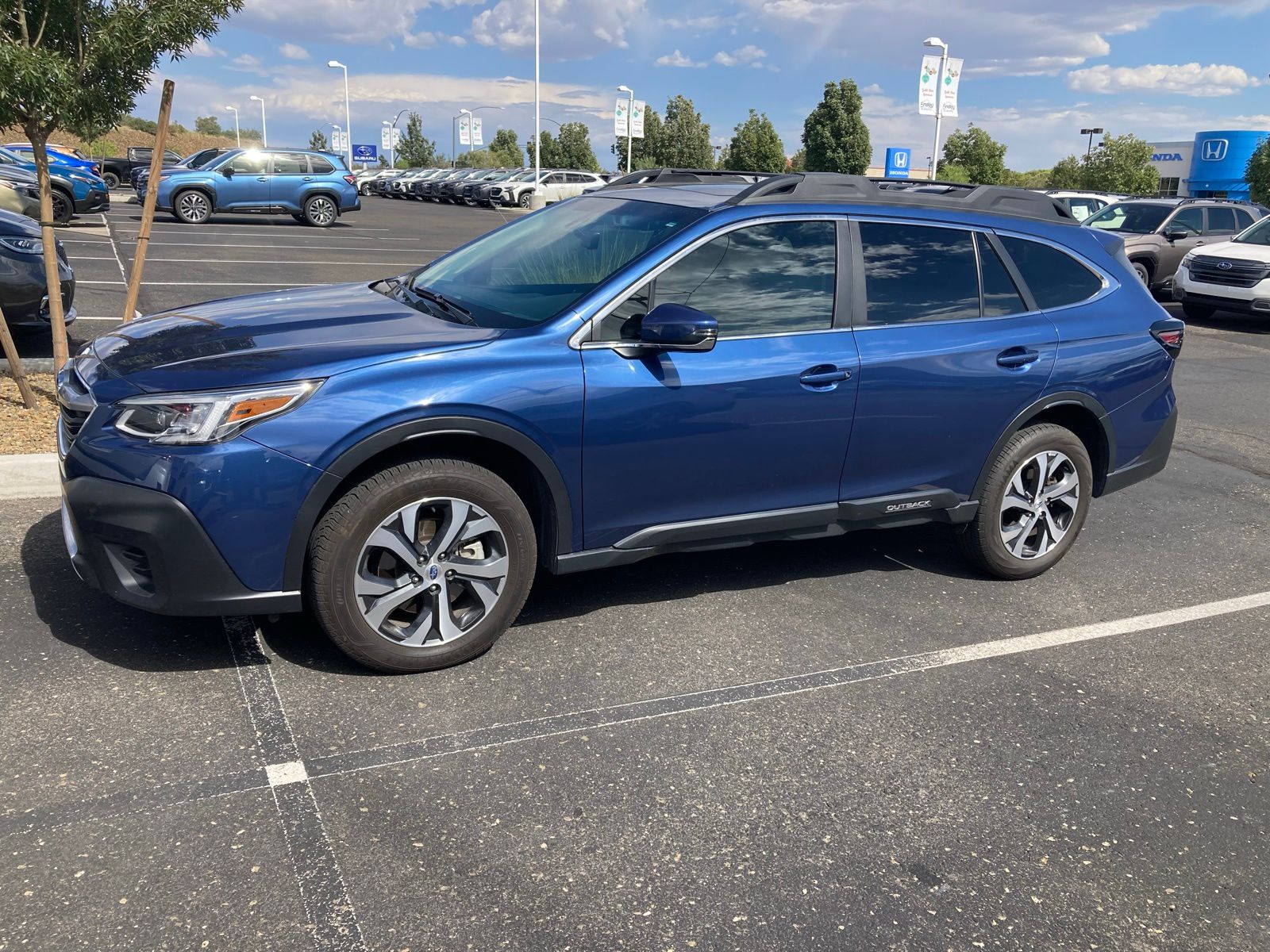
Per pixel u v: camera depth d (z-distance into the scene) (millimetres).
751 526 4051
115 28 5602
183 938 2307
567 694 3518
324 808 2803
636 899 2539
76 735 3061
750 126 64500
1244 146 60469
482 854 2666
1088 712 3637
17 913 2338
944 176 60969
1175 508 6285
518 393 3428
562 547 3707
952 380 4281
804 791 3047
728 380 3789
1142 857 2840
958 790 3104
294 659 3609
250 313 3953
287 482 3150
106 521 3115
